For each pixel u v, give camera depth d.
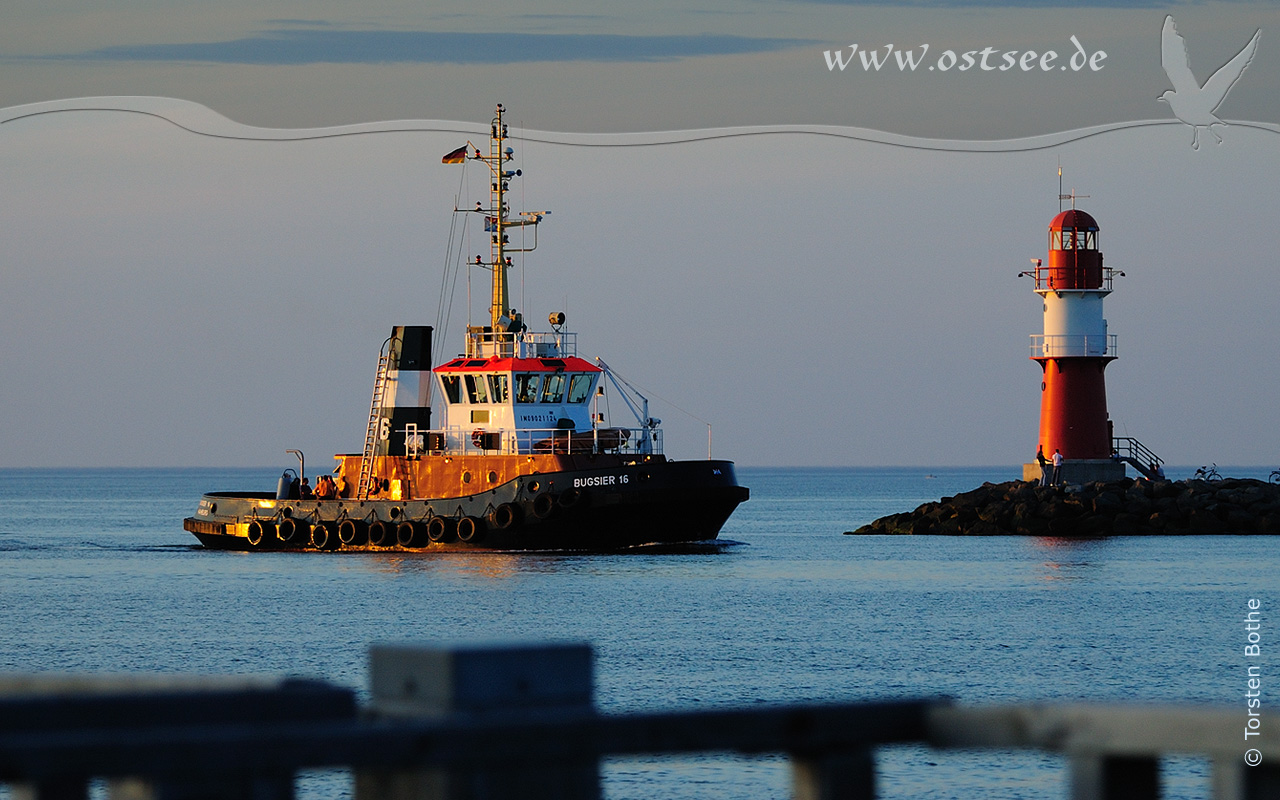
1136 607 177.50
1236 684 123.88
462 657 31.83
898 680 124.69
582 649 32.84
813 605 178.38
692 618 164.88
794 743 32.88
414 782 31.12
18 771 26.80
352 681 124.00
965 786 86.88
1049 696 117.56
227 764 28.11
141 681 32.91
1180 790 85.88
